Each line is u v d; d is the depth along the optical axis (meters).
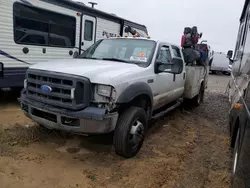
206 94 11.17
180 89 6.14
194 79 6.68
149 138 4.82
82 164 3.57
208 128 5.84
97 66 3.81
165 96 5.20
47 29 6.96
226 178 3.47
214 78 20.58
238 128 3.38
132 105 4.06
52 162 3.56
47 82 3.56
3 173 3.15
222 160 4.06
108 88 3.41
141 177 3.32
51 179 3.13
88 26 8.42
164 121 6.07
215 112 7.55
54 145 4.12
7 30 5.96
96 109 3.36
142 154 4.03
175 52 5.80
